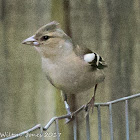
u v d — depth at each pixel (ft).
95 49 33.40
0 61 33.83
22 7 33.27
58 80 26.21
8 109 34.14
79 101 33.27
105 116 33.78
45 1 32.86
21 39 33.50
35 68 33.42
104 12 33.19
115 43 33.37
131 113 33.81
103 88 33.47
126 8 33.24
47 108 33.47
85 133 33.71
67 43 26.16
